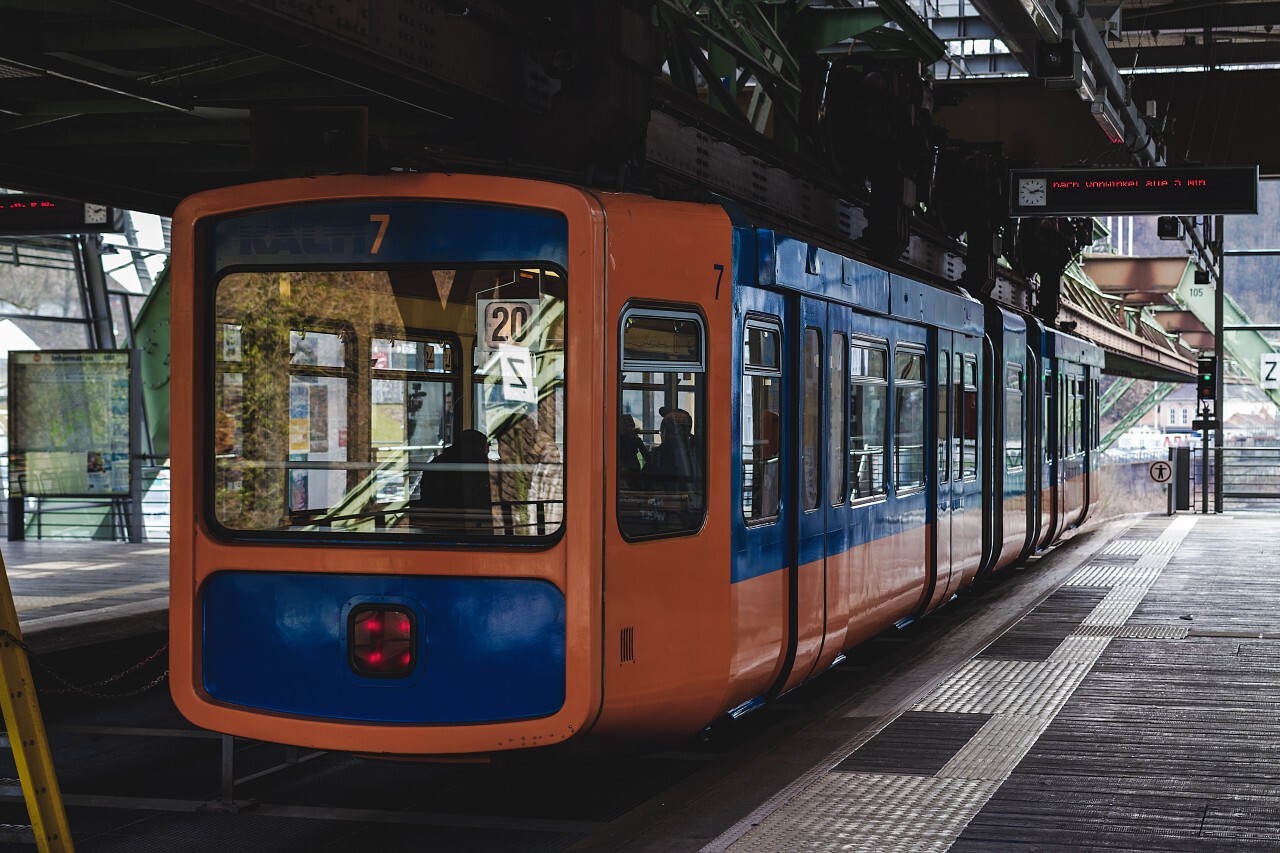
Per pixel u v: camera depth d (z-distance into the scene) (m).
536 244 6.34
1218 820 5.72
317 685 6.46
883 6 14.98
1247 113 25.38
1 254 23.72
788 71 14.23
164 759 8.22
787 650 8.17
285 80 10.43
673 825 5.80
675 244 6.77
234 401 6.66
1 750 8.30
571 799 7.24
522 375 6.33
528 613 6.25
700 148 10.34
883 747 7.05
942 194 17.39
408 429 6.45
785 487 8.10
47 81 10.88
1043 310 22.47
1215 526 23.44
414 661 6.34
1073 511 20.62
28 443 19.88
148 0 7.09
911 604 11.31
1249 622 11.80
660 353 6.67
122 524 19.91
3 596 5.39
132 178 13.07
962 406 12.98
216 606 6.63
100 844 6.44
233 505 6.64
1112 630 11.33
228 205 6.64
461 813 6.96
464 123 8.82
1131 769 6.58
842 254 9.15
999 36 15.40
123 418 19.62
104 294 25.39
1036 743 7.14
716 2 12.68
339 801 7.20
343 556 6.42
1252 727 7.53
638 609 6.46
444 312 6.44
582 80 8.10
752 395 7.56
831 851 5.27
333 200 6.54
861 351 9.66
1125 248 57.47
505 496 6.33
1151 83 25.69
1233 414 120.69
